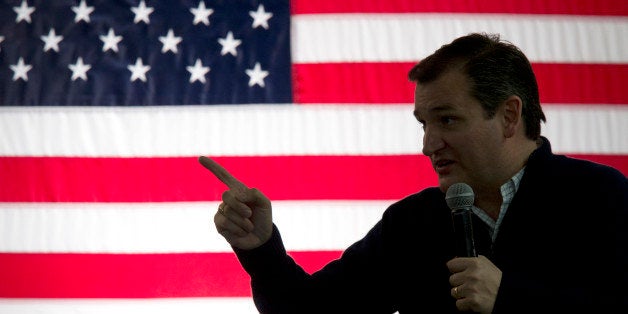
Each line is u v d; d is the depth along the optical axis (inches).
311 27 525.3
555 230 232.8
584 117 521.7
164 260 505.0
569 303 209.8
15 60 526.9
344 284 264.8
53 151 514.9
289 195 507.2
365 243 272.1
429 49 523.5
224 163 510.6
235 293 503.5
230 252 505.7
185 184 510.3
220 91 520.1
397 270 262.4
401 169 509.7
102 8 534.6
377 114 514.9
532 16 529.0
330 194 507.5
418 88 234.5
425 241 255.6
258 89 519.5
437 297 250.7
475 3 528.1
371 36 523.2
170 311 501.7
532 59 526.9
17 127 517.0
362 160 510.6
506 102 230.4
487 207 243.8
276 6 529.7
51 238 507.5
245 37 526.9
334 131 513.3
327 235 503.8
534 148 243.9
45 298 502.6
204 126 515.5
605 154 518.9
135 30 530.9
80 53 527.8
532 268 232.1
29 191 510.9
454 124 228.8
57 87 522.9
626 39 528.7
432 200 258.8
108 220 508.1
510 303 205.2
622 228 228.2
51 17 533.0
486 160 231.5
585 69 525.3
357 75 519.5
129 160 512.4
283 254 253.8
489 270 207.9
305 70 521.0
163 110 518.3
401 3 526.3
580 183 235.6
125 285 503.5
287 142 512.4
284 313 254.1
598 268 225.9
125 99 520.7
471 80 226.7
